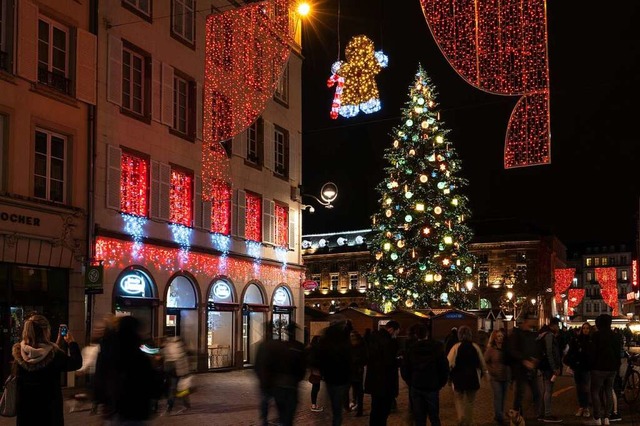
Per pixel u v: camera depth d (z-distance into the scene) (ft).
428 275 140.87
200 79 94.38
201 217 93.09
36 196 67.82
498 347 43.73
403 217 146.61
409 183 147.74
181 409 51.70
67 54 72.33
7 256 63.36
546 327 50.11
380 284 148.36
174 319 88.22
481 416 50.14
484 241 317.83
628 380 56.29
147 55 84.07
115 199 77.05
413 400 35.94
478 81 56.90
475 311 165.89
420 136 148.25
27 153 66.33
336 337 36.37
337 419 35.88
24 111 66.18
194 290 91.15
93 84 74.18
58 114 70.23
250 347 104.32
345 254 326.65
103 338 24.44
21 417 24.89
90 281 70.23
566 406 56.65
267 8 108.78
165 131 86.74
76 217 71.51
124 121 79.51
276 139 114.73
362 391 50.44
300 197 120.78
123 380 23.34
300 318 118.21
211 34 96.78
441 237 144.36
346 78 70.85
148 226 82.69
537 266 309.83
